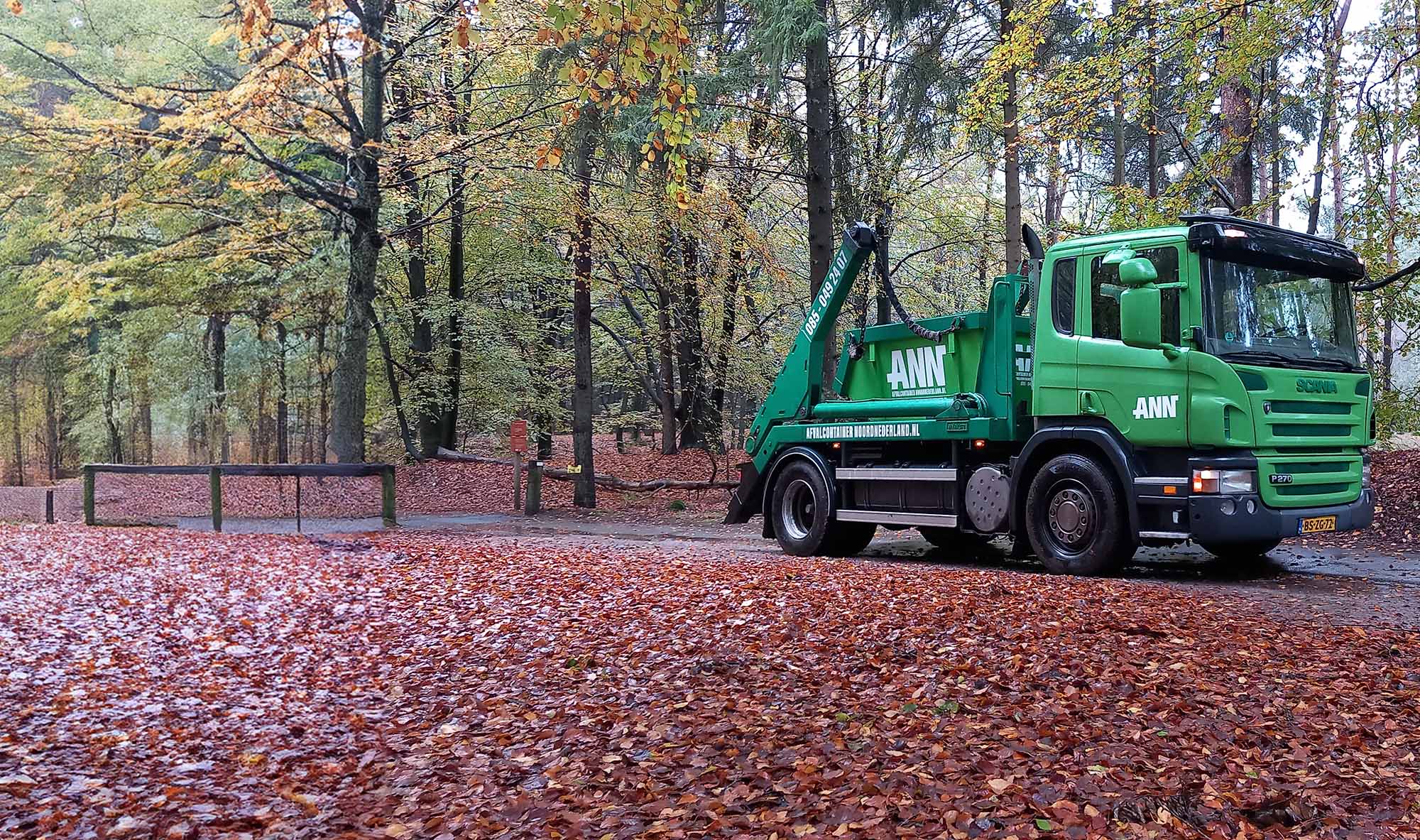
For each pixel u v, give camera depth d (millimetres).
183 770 5426
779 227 28688
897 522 12594
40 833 4547
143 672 7480
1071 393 10844
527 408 29984
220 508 17562
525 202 23281
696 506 22484
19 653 7855
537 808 4531
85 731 6086
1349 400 10500
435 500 24156
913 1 17984
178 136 19938
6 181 21719
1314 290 10625
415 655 7930
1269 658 6352
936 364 12625
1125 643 6711
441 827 4453
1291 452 10094
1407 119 13664
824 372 14750
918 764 4613
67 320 27844
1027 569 11695
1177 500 9914
